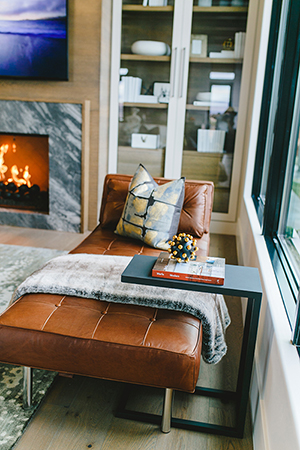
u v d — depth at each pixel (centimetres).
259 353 152
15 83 346
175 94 369
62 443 130
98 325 130
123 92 374
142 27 359
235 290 125
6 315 136
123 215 219
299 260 158
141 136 383
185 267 134
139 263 143
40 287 149
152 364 121
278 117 189
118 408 144
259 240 202
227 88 364
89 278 154
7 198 387
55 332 128
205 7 351
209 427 138
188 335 127
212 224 393
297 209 170
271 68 279
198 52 361
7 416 139
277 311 133
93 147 350
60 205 359
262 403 130
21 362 132
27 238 338
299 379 98
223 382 166
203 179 387
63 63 330
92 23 323
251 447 133
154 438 134
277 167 198
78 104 333
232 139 374
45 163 383
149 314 137
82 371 128
